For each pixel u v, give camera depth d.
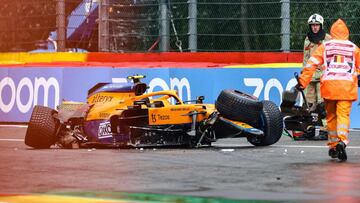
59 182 30.69
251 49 70.75
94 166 36.25
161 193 27.64
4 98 68.81
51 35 76.31
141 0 73.12
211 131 46.22
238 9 71.31
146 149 45.34
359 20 68.12
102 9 73.12
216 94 63.81
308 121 52.03
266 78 63.09
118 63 70.25
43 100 67.12
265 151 43.84
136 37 73.50
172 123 45.59
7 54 75.81
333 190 28.34
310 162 37.88
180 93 64.75
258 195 27.14
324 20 69.00
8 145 48.97
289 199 26.23
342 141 38.59
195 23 70.62
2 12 78.38
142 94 46.88
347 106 39.03
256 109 45.34
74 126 46.66
